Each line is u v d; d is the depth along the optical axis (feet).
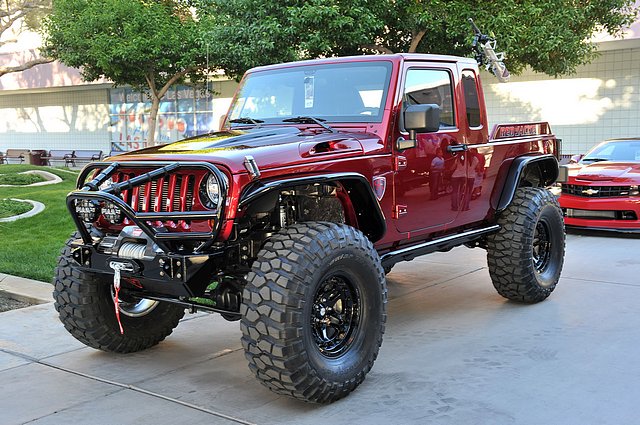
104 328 14.84
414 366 14.51
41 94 107.04
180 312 16.29
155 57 56.03
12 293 20.56
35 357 15.37
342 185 13.66
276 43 36.68
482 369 14.21
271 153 12.43
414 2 36.04
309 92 16.19
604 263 25.57
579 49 37.47
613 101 58.23
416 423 11.59
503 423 11.53
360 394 12.95
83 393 13.19
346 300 13.03
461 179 17.01
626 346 15.58
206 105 88.07
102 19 54.44
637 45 53.98
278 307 11.45
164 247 12.01
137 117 95.86
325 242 12.10
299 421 11.75
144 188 12.65
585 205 31.60
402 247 16.19
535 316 18.37
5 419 11.98
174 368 14.65
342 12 35.27
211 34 39.45
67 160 92.02
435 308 19.52
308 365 11.74
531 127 20.70
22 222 34.55
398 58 15.35
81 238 14.03
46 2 65.57
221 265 12.53
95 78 64.18
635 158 35.06
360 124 15.03
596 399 12.50
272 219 13.46
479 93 18.19
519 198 19.30
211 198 11.98
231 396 12.98
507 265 18.84
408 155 15.25
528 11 33.78
